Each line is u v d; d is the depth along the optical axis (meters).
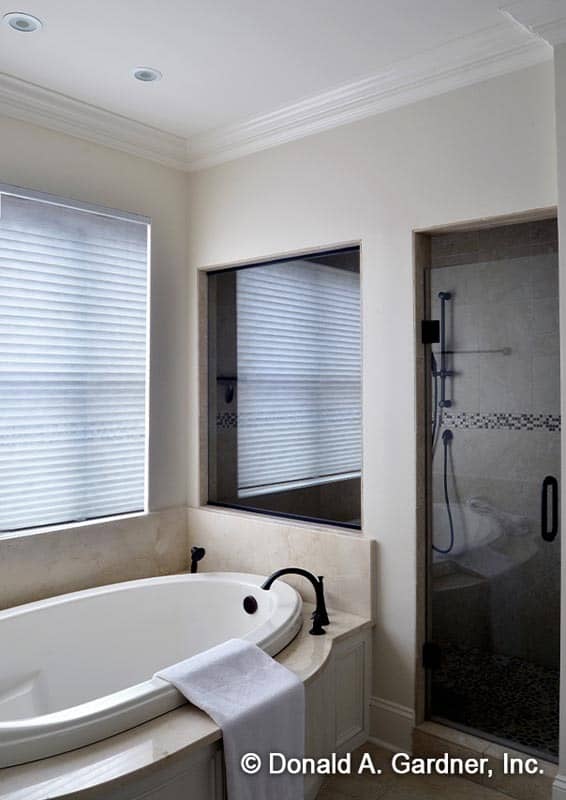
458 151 2.48
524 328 2.42
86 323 3.04
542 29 2.13
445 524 2.61
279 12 2.18
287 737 1.97
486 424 2.51
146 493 3.30
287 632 2.39
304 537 2.92
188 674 1.95
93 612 2.75
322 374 3.00
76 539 2.95
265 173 3.13
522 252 2.42
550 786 2.26
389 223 2.68
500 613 2.49
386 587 2.69
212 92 2.78
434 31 2.30
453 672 2.60
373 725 2.71
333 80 2.68
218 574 3.03
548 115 2.26
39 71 2.59
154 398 3.33
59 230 2.93
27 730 1.62
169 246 3.39
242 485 3.36
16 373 2.78
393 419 2.67
